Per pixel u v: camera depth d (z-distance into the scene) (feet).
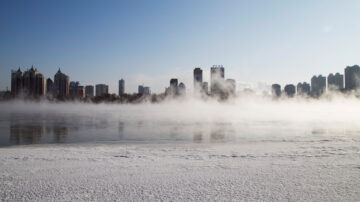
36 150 52.06
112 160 40.93
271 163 38.14
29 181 29.14
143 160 40.91
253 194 24.97
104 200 23.57
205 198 23.98
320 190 26.04
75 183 28.37
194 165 36.91
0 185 27.73
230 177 30.50
